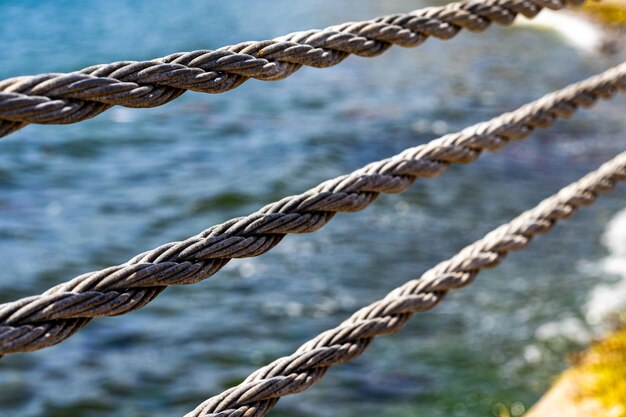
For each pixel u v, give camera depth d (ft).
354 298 38.55
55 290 4.29
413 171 6.42
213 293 38.42
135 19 146.41
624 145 63.41
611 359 17.61
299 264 41.57
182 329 35.22
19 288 42.01
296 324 35.88
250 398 5.42
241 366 32.60
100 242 48.60
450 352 31.04
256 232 5.22
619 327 20.38
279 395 5.57
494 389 28.40
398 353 30.99
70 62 106.83
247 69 5.05
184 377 31.81
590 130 66.69
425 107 80.48
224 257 5.02
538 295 35.91
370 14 150.61
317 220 5.60
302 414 27.48
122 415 29.58
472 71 98.27
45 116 4.05
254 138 69.72
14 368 32.14
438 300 6.95
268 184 58.54
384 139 69.87
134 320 35.88
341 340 6.05
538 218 8.55
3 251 46.14
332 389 28.73
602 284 36.68
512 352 30.89
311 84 89.45
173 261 4.76
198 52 4.79
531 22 133.90
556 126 67.05
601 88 9.23
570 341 31.45
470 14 7.06
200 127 73.41
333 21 144.15
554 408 16.61
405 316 6.60
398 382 29.07
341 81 91.40
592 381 16.97
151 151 66.95
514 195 52.70
